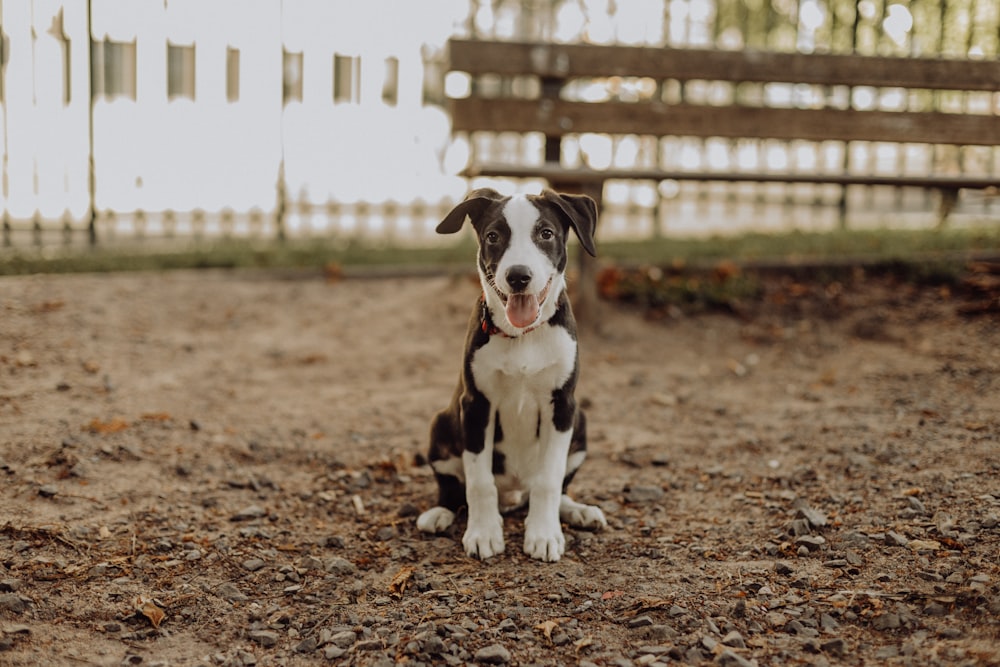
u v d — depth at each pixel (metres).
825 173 6.52
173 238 9.10
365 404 5.27
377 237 9.65
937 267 7.06
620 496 4.05
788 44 10.70
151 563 3.27
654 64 6.62
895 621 2.69
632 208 10.22
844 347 6.16
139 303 6.53
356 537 3.62
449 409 3.79
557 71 6.49
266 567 3.30
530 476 3.76
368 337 6.29
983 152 8.62
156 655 2.71
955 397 5.11
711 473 4.25
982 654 2.47
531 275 3.23
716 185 13.45
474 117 6.39
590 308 6.42
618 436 4.84
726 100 11.58
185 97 8.96
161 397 5.11
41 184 9.44
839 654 2.56
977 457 4.07
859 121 6.79
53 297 6.44
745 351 6.19
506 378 3.48
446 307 6.71
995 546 3.13
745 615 2.80
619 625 2.81
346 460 4.48
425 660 2.62
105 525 3.53
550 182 6.64
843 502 3.71
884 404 5.10
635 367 5.93
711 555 3.31
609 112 6.54
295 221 11.17
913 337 6.22
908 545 3.22
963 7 8.00
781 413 5.09
